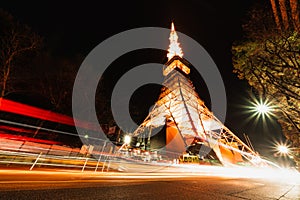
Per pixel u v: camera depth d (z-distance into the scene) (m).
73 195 4.50
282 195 6.41
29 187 5.10
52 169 11.23
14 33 18.89
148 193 5.45
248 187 8.03
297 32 5.21
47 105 22.42
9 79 19.30
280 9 5.84
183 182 8.86
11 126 18.81
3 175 7.10
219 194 5.95
